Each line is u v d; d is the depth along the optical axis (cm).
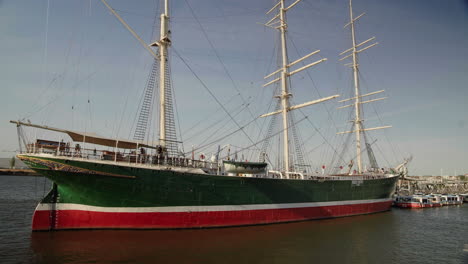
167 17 2506
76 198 1872
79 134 1903
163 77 2420
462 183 8181
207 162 2391
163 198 1995
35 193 4788
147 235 1859
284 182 2606
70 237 1748
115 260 1411
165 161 2116
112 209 1903
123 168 1856
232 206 2277
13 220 2345
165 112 2380
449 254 1784
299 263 1499
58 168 1755
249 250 1683
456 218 3431
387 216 3450
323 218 2955
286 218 2619
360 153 4556
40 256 1427
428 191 7125
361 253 1739
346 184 3247
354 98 4722
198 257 1515
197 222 2108
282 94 3403
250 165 2495
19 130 1814
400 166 4512
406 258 1678
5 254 1446
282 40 3519
